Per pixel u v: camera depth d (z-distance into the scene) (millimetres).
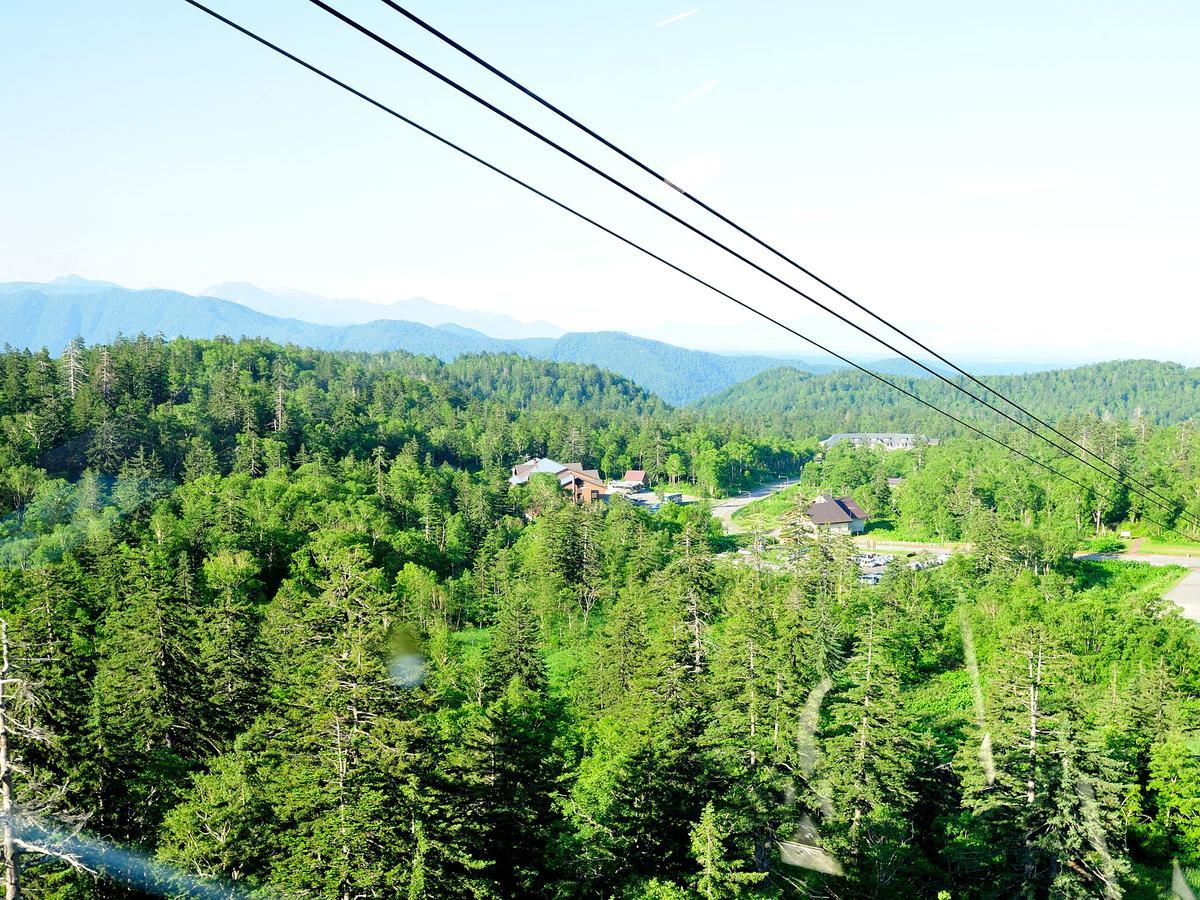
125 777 32188
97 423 93688
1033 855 31328
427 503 105000
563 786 38031
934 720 51156
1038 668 33594
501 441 173375
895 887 33375
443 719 40375
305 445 123750
